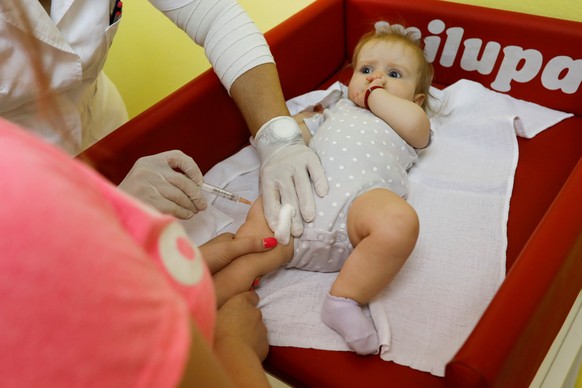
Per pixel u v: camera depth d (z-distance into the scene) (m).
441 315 0.83
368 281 0.80
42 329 0.21
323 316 0.82
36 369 0.21
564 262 0.67
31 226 0.22
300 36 1.25
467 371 0.56
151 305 0.23
